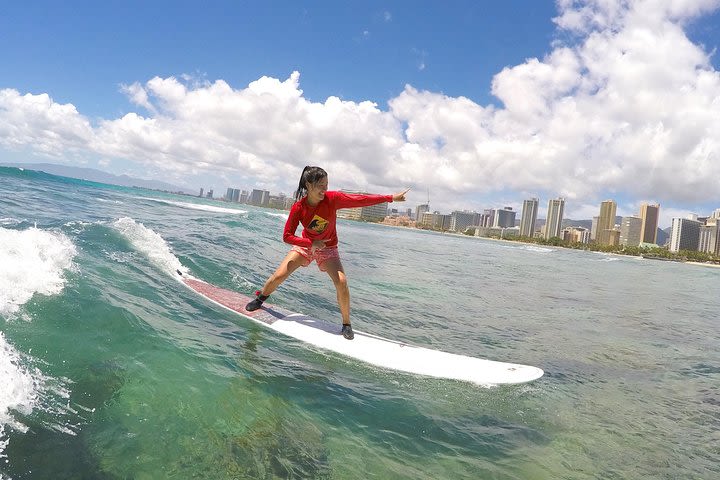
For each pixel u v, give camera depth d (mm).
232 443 2420
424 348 4805
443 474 2549
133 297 4367
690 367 5594
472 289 10555
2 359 2512
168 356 3268
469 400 3709
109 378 2734
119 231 7062
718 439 3496
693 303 13867
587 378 4707
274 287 5094
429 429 3082
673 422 3754
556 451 3018
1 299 3146
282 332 4688
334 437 2736
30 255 4062
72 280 4023
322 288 7441
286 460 2375
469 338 5816
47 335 2967
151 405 2586
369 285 8727
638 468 2898
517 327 6891
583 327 7535
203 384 2994
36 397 2330
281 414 2867
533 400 3867
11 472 1825
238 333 4348
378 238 33406
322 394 3314
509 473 2658
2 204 9844
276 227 20375
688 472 2914
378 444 2760
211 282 6133
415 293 8680
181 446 2289
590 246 139625
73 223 7027
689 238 156250
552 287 13633
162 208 23203
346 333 4789
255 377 3320
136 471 2031
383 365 4223
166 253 6766
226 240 10406
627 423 3619
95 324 3363
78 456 2025
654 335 7477
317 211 4668
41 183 24594
